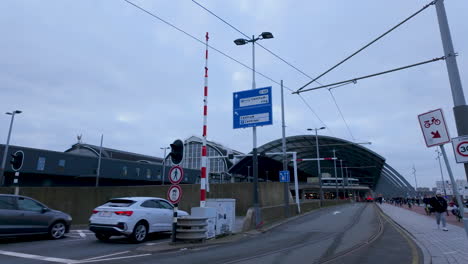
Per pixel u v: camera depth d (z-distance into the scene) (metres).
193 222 11.00
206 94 13.30
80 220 17.00
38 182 50.62
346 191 107.94
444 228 14.45
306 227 16.92
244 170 92.44
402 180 92.50
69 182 55.50
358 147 77.69
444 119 5.70
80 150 72.94
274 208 20.53
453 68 6.48
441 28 6.81
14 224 10.29
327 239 12.42
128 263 7.65
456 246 10.21
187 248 10.22
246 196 29.12
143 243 11.02
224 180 81.50
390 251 9.57
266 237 13.07
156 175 68.06
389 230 15.40
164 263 7.71
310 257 8.70
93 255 8.64
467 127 6.07
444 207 14.75
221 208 12.89
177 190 10.91
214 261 8.06
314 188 99.12
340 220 21.09
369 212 30.97
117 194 18.80
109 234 10.73
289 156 79.88
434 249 9.70
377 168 98.62
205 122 13.02
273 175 111.81
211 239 11.94
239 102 17.64
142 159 81.31
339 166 101.00
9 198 10.52
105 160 58.75
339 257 8.70
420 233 13.66
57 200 16.34
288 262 8.02
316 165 99.25
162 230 11.83
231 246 10.67
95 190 17.89
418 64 10.23
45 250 9.34
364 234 13.93
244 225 15.01
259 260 8.26
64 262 7.63
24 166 47.19
